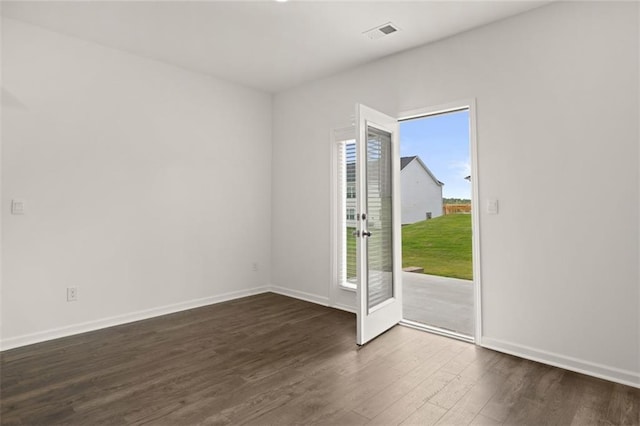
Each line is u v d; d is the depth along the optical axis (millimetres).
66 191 3145
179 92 3906
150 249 3676
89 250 3268
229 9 2744
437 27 2971
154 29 3062
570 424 1822
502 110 2814
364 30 3043
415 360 2605
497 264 2824
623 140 2312
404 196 8734
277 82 4383
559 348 2535
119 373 2387
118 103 3455
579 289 2465
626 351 2285
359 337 2896
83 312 3223
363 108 3016
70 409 1950
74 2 2643
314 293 4281
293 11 2764
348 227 4066
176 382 2260
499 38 2840
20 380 2283
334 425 1810
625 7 2309
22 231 2918
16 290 2883
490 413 1920
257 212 4688
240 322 3488
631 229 2283
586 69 2447
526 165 2693
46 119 3039
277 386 2211
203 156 4121
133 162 3557
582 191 2461
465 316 3840
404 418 1874
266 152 4801
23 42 2930
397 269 3459
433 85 3230
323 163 4199
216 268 4238
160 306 3740
